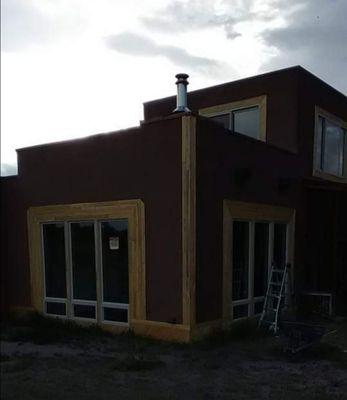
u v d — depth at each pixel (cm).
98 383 587
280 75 1215
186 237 802
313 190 1253
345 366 662
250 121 1275
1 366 679
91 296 953
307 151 1233
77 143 982
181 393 546
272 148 1064
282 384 578
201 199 827
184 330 798
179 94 905
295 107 1187
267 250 1042
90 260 958
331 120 1373
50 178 1029
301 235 1188
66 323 956
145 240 861
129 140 895
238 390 555
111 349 777
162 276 834
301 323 838
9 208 1105
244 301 945
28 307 1066
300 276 1168
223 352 741
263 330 907
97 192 944
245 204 950
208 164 848
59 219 1005
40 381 599
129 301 878
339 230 1355
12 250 1100
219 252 872
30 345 820
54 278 1029
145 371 641
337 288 1341
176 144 824
